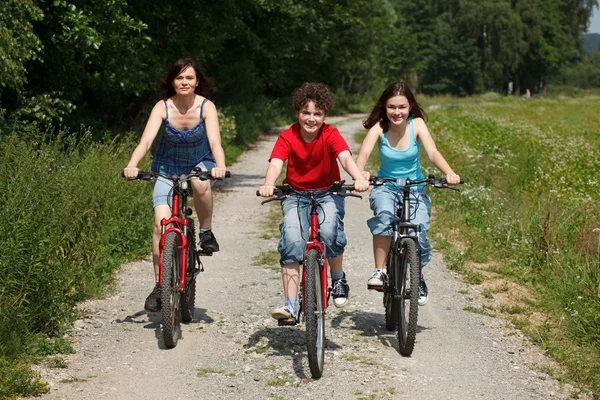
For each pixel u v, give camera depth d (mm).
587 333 6402
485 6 92500
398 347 6000
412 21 113500
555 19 100625
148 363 5570
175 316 6016
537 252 8922
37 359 5508
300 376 5340
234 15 21625
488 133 24125
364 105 63938
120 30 14562
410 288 5594
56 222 6812
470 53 95688
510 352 5969
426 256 6133
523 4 93375
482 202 11977
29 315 5914
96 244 7988
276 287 7934
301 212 5586
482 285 8133
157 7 18797
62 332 6051
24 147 8000
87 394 4945
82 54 14141
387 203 6066
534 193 12984
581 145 20203
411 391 5082
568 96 94375
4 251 5738
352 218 12320
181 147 6262
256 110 36750
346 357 5727
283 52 34281
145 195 10883
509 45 92938
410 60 91125
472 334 6402
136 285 7934
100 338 6129
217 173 5871
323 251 5461
